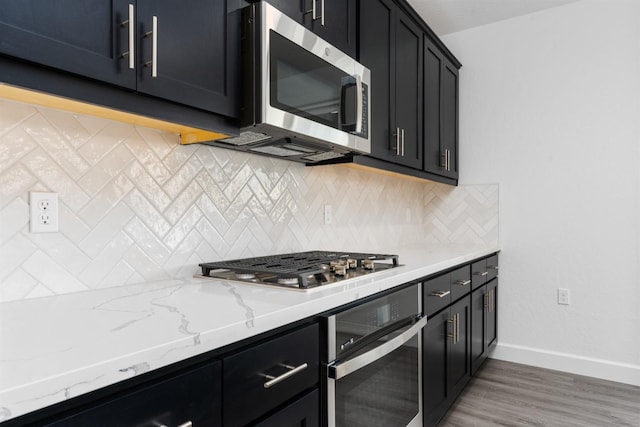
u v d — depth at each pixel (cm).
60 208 111
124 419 65
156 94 98
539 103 291
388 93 209
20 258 104
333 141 154
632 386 254
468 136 319
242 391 87
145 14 96
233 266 137
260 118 122
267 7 123
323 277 139
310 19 152
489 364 293
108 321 85
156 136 136
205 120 115
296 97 135
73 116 114
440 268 190
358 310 128
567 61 281
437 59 275
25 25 75
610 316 267
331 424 114
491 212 309
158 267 136
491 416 214
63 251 112
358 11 184
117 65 90
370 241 265
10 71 76
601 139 270
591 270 273
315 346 111
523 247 297
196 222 149
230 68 120
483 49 311
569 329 280
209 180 154
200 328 80
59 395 56
